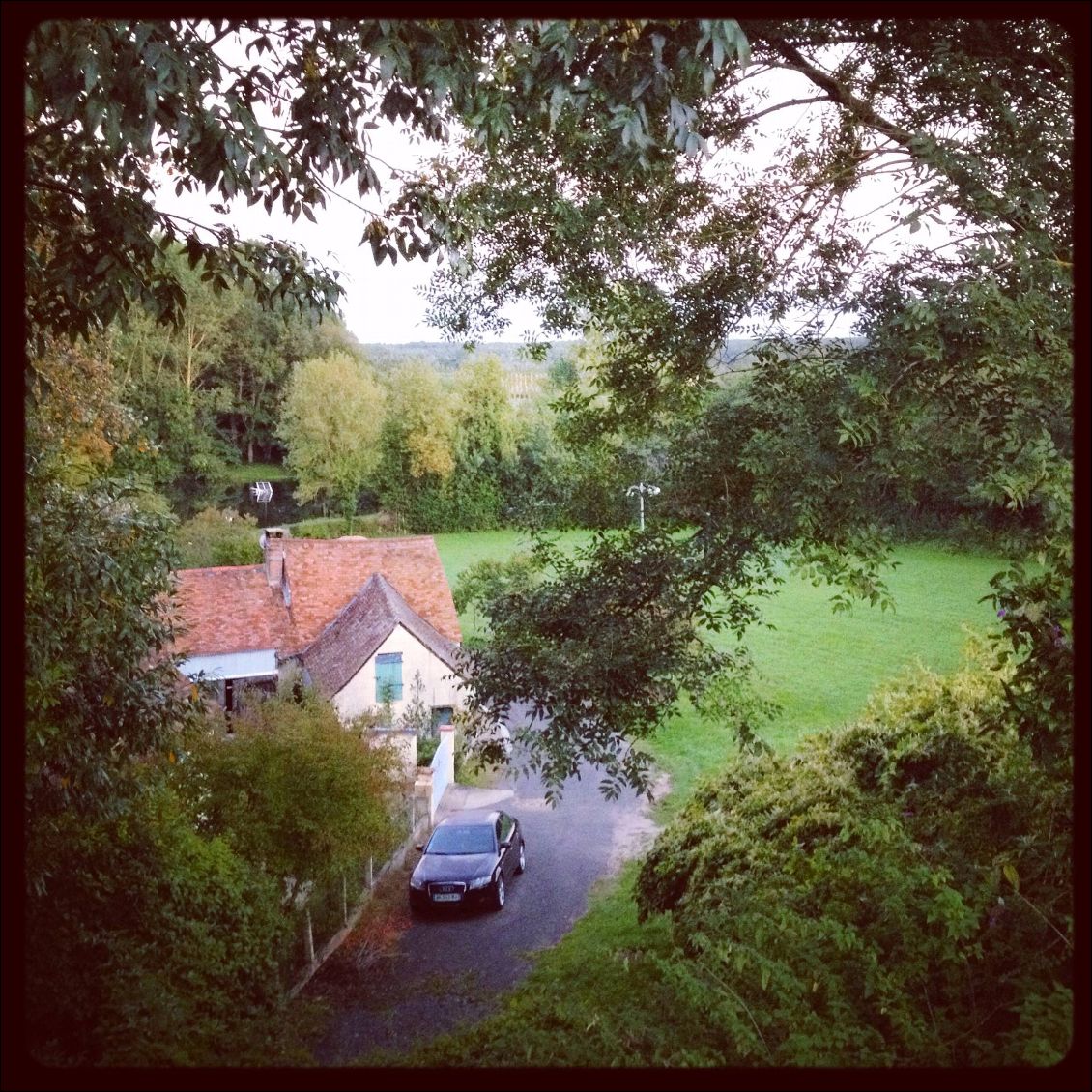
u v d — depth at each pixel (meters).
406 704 18.30
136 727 7.00
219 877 7.88
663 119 6.20
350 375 40.84
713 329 6.98
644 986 6.38
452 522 41.38
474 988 9.18
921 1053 3.53
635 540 7.02
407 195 5.87
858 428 5.62
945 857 5.11
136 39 3.62
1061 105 5.82
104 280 5.07
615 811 15.12
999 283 5.45
